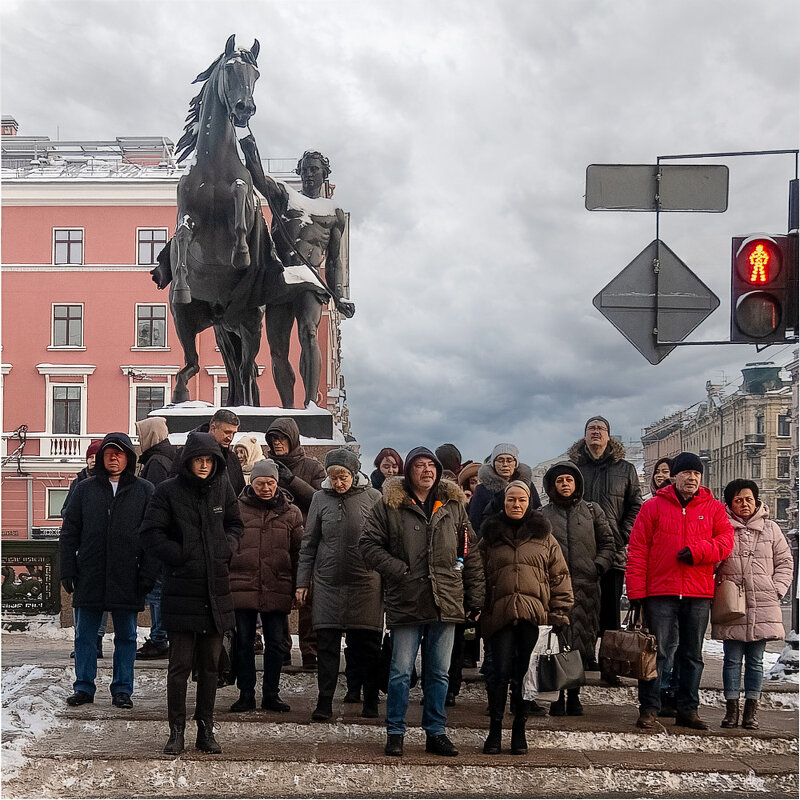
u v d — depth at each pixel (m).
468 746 7.50
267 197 12.06
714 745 7.54
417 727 7.62
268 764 6.89
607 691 8.75
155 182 52.06
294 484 9.09
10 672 9.20
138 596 8.11
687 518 7.87
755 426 71.50
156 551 6.96
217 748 7.07
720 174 8.59
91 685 8.18
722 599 7.85
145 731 7.66
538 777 6.89
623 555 9.14
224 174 11.31
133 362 51.81
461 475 9.77
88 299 52.03
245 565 8.04
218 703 8.35
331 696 7.77
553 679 7.24
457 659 8.43
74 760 6.91
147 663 9.33
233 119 11.29
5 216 52.09
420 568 7.14
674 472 8.06
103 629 9.70
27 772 6.84
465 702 8.71
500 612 7.26
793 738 7.57
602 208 8.64
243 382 12.21
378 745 7.36
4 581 12.55
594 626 8.46
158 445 9.34
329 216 12.22
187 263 11.39
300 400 38.78
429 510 7.29
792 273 7.97
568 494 8.45
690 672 7.85
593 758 7.13
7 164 55.28
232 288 11.60
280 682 8.93
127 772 6.86
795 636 10.41
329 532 7.89
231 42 11.47
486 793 6.75
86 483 8.28
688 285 8.55
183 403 11.85
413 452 7.30
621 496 9.18
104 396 51.81
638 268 8.58
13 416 51.72
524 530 7.39
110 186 52.03
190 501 7.07
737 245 8.08
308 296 11.95
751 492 8.12
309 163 12.44
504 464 8.72
